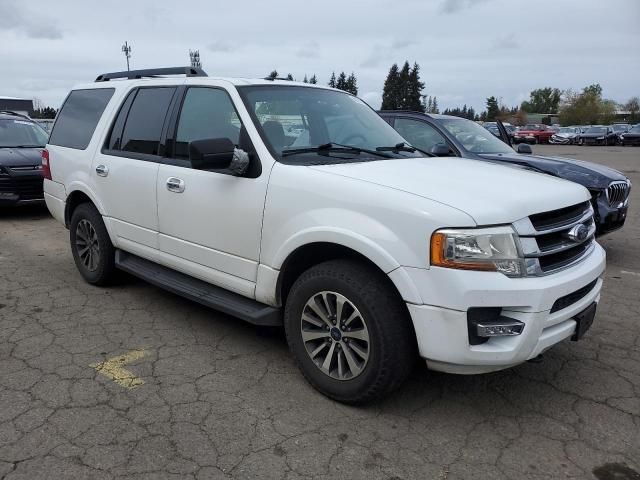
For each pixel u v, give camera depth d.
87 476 2.62
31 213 9.55
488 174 3.51
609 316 4.85
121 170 4.61
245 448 2.87
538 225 3.01
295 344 3.45
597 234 6.65
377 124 4.54
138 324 4.45
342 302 3.15
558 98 125.94
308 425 3.08
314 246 3.29
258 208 3.50
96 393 3.36
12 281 5.51
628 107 95.88
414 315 2.87
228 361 3.84
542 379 3.68
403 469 2.73
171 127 4.27
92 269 5.27
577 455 2.87
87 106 5.37
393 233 2.90
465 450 2.90
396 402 3.35
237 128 3.77
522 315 2.80
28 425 3.02
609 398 3.45
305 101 4.14
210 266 3.93
